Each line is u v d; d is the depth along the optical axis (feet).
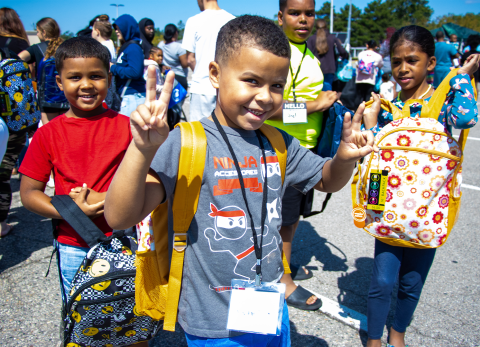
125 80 15.06
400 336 7.13
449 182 6.01
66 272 5.84
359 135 4.29
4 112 9.18
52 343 7.30
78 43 5.75
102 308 4.93
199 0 12.85
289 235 8.85
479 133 25.46
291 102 7.66
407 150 6.00
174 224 4.02
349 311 8.37
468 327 7.92
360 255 10.88
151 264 4.37
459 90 5.74
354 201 6.23
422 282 6.73
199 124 4.17
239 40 3.75
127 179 3.32
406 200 6.10
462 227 12.55
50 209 5.51
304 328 7.88
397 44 6.53
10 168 10.97
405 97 6.91
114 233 5.31
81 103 5.84
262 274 4.20
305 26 7.97
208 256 4.04
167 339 7.49
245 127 4.03
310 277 9.69
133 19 15.01
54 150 5.77
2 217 11.29
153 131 3.16
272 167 4.45
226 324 4.05
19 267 9.85
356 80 24.00
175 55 23.56
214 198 4.02
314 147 8.61
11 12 14.16
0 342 7.25
